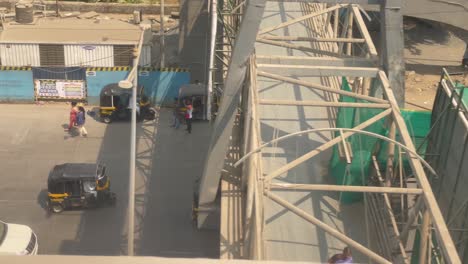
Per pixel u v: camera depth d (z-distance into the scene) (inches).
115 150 1285.7
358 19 938.1
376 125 714.8
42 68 1450.5
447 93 770.8
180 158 1266.0
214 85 1263.5
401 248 585.0
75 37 1471.5
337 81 956.6
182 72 1467.8
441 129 772.6
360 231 672.4
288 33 1080.8
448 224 681.0
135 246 978.1
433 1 1505.9
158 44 1659.7
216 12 1198.3
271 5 1183.6
